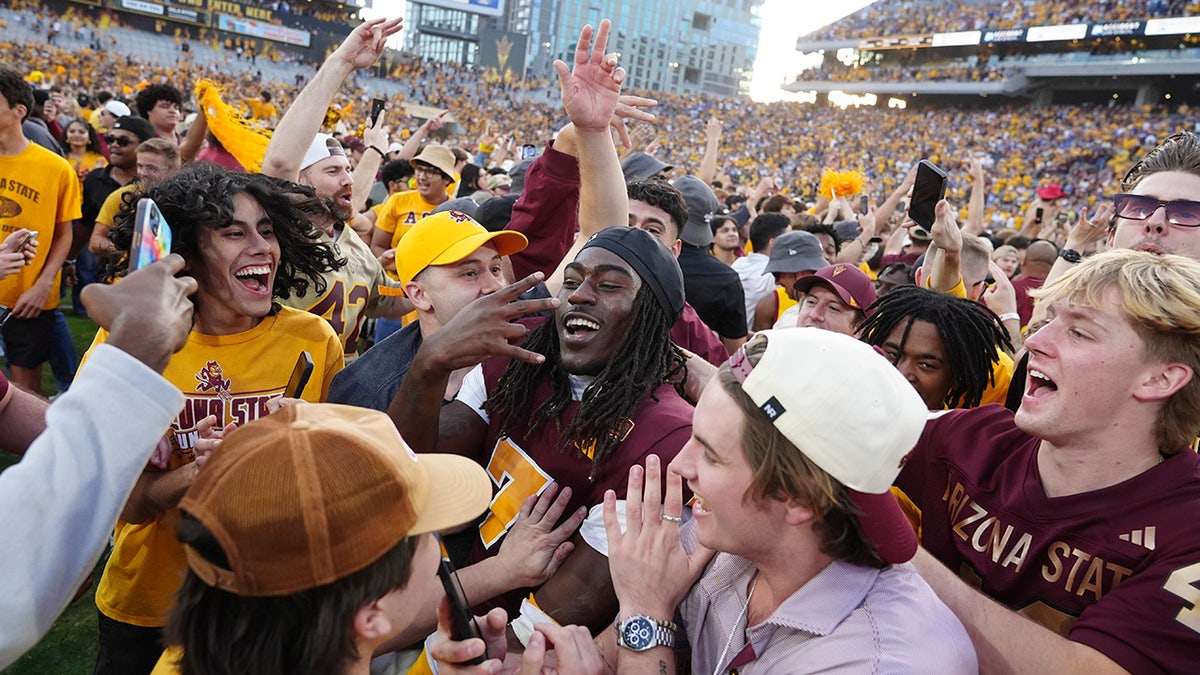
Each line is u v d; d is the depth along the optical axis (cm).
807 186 3722
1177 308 135
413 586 117
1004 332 235
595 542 168
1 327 440
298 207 225
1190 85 4053
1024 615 153
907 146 4309
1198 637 129
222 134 439
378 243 662
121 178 566
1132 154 3572
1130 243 272
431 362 171
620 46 7938
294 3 4844
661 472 165
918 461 181
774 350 126
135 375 114
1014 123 4234
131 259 125
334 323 346
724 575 151
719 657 147
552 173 301
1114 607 136
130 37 4466
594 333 177
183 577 116
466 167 902
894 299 239
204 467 108
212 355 217
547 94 5616
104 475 112
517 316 170
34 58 3862
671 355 189
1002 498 161
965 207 3300
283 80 4819
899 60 5334
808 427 121
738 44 8512
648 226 339
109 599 213
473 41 6594
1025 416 152
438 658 131
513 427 193
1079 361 143
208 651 106
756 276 503
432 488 122
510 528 183
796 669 130
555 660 149
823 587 133
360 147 944
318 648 103
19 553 108
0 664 110
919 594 134
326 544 102
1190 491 142
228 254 208
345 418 115
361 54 317
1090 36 4081
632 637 142
